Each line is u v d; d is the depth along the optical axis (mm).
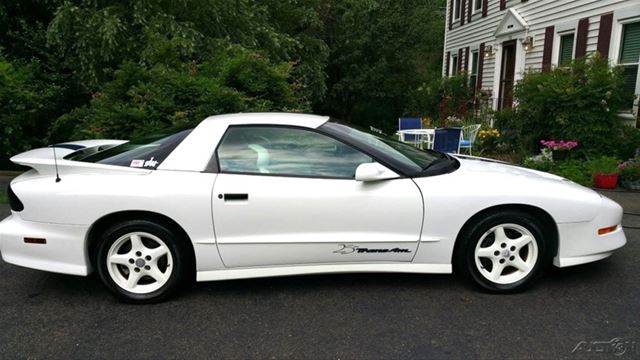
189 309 3322
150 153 3477
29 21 9688
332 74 19578
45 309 3352
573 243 3475
